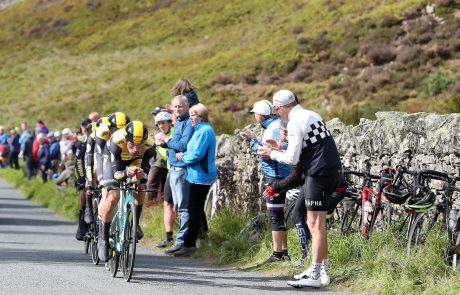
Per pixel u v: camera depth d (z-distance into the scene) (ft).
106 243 37.55
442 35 168.04
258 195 50.06
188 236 45.62
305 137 32.94
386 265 32.71
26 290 31.65
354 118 70.08
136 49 268.82
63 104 222.89
